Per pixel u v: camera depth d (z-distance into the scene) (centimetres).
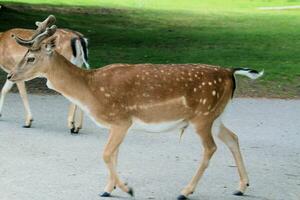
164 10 4116
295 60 2581
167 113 1061
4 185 1095
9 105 1753
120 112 1051
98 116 1056
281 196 1089
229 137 1102
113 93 1048
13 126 1520
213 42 2969
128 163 1255
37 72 1059
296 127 1623
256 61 2528
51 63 1057
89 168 1209
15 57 1559
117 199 1043
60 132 1487
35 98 1858
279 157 1342
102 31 3128
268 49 2839
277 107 1869
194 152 1356
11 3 3800
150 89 1052
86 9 3872
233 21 3731
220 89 1081
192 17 3819
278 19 3900
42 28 1116
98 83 1055
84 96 1056
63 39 1502
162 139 1465
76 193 1064
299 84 2180
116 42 2852
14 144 1362
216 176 1193
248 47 2869
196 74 1070
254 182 1165
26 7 3678
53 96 1898
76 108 1512
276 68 2391
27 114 1514
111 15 3691
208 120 1077
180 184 1130
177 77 1062
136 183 1130
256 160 1312
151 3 4528
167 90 1055
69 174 1169
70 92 1059
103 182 1127
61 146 1362
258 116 1738
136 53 2592
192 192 1060
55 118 1625
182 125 1083
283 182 1171
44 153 1305
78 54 1518
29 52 1054
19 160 1248
